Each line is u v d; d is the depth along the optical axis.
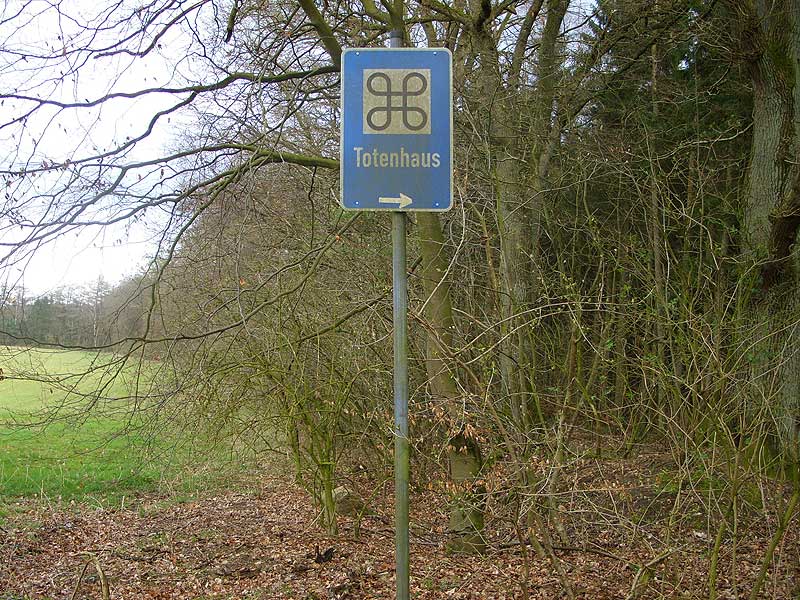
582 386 5.71
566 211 10.28
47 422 6.43
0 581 6.79
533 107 8.66
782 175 8.70
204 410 6.67
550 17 9.96
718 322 4.71
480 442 6.06
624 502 5.19
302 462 8.22
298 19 7.51
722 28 9.65
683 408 4.64
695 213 8.66
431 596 5.77
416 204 3.03
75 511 9.72
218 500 10.23
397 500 2.98
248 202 6.48
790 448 4.60
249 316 6.29
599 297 6.16
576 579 5.32
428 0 8.36
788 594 4.30
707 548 4.82
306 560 7.09
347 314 6.77
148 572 6.98
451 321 6.43
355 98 3.05
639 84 11.33
